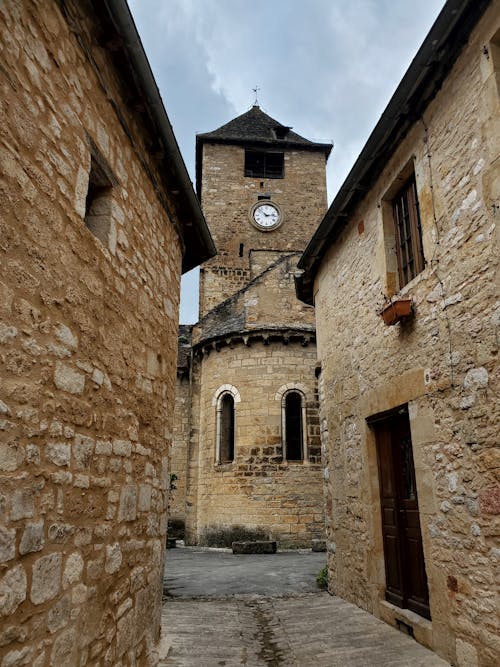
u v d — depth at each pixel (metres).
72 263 3.16
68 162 3.19
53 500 2.76
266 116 27.75
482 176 4.23
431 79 4.93
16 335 2.50
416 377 5.19
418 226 5.67
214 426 15.34
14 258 2.53
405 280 5.92
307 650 5.03
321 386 8.74
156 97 4.29
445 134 4.84
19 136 2.63
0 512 2.28
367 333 6.60
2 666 2.22
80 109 3.41
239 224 23.98
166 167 5.16
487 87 4.19
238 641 5.35
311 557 12.03
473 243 4.34
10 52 2.60
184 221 6.17
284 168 25.27
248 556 12.48
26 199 2.66
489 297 4.10
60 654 2.74
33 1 2.86
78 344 3.19
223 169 24.72
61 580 2.79
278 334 15.01
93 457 3.32
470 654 4.12
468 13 4.29
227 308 16.95
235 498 14.34
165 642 5.02
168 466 5.30
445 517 4.58
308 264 9.03
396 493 5.84
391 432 6.09
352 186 6.66
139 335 4.44
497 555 3.87
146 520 4.39
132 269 4.34
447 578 4.50
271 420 14.60
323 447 8.48
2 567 2.26
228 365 15.40
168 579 9.19
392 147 5.89
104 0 3.41
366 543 6.35
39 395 2.68
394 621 5.52
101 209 3.92
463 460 4.36
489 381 4.05
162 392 5.11
